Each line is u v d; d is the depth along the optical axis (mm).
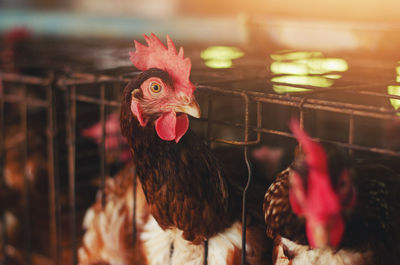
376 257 1175
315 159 954
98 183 2338
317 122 2312
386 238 1227
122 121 1317
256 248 1395
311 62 2127
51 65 2262
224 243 1387
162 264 1502
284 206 1172
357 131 2191
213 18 4102
